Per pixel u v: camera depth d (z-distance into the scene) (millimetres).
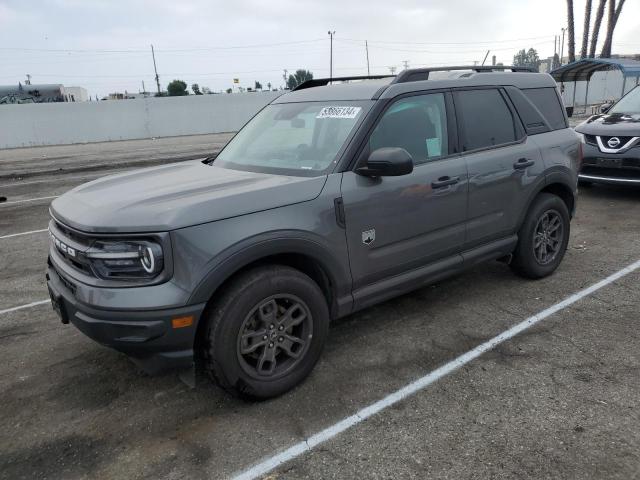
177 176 3666
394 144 3689
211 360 2947
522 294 4688
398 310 4453
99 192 3348
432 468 2607
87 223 2828
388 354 3732
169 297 2734
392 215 3607
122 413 3166
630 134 7570
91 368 3697
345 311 3553
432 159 3910
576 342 3789
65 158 18625
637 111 8430
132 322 2732
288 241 3072
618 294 4598
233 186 3195
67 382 3533
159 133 28141
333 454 2738
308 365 3340
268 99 30641
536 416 2969
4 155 21016
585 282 4902
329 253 3297
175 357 2852
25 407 3264
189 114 28734
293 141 3893
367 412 3076
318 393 3283
